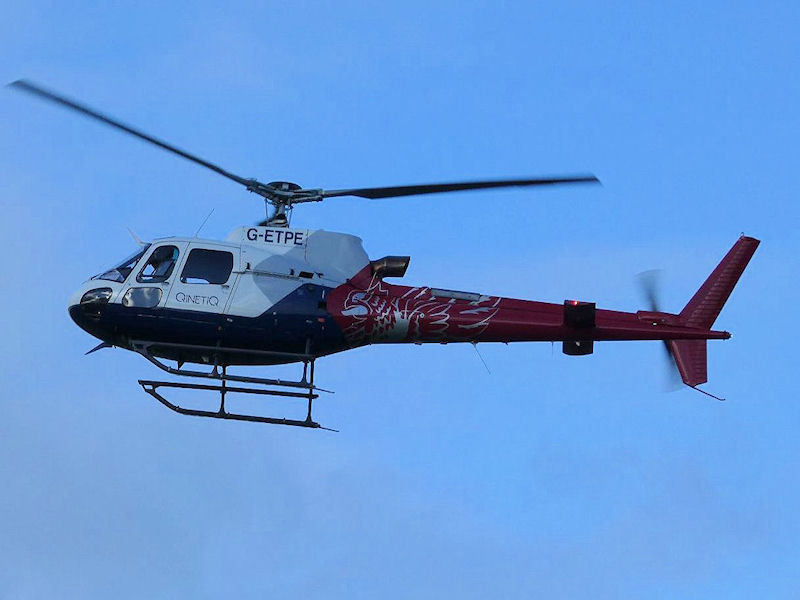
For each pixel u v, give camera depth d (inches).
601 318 1724.9
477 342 1728.6
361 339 1700.3
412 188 1622.8
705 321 1759.4
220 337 1653.5
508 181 1540.4
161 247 1686.8
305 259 1704.0
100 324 1663.4
